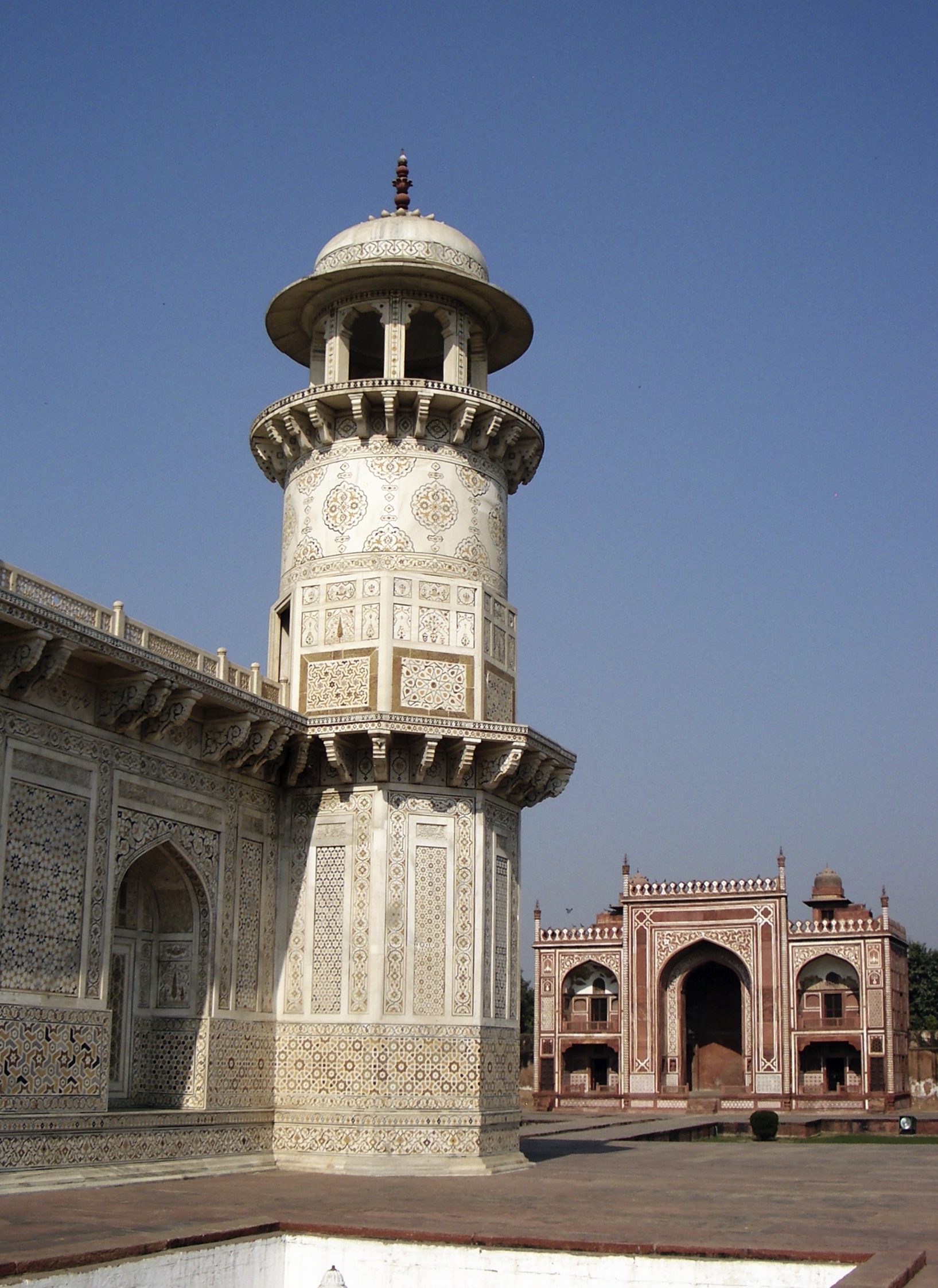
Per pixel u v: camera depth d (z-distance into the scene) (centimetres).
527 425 2000
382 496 1905
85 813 1495
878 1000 4981
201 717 1712
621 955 5225
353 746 1819
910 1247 1034
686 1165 1942
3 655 1364
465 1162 1712
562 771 1991
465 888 1808
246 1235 1094
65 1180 1387
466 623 1891
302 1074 1755
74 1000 1448
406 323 1988
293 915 1816
